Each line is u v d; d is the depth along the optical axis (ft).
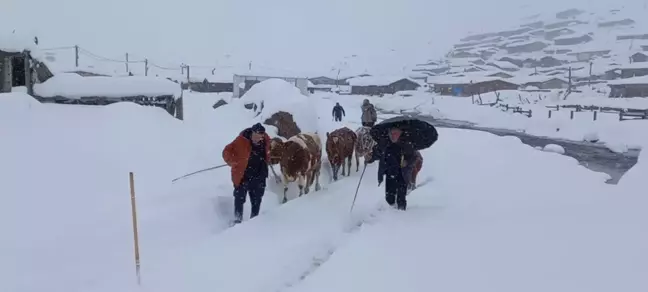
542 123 100.53
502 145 58.85
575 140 80.84
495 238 21.50
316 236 23.08
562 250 19.27
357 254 20.38
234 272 18.86
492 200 29.81
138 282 18.07
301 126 55.67
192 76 212.23
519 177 37.78
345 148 39.91
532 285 16.37
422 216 26.30
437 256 19.69
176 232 24.68
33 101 35.35
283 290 17.56
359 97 228.22
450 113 146.30
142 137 35.70
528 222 23.66
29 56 48.32
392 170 28.19
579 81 284.61
